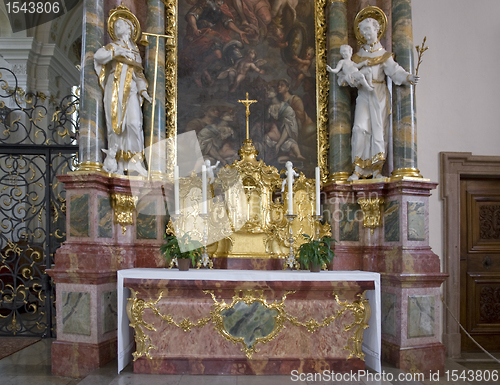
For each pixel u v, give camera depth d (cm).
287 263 461
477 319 561
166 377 390
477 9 570
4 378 400
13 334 549
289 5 548
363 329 407
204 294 405
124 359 416
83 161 451
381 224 476
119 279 401
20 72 866
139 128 487
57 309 425
